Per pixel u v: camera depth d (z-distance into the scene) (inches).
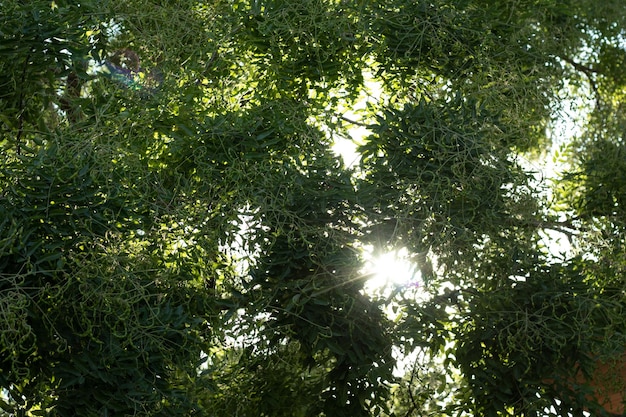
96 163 135.2
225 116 155.9
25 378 125.1
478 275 161.2
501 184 156.9
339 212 151.4
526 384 155.5
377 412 156.8
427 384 165.9
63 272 126.9
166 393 133.7
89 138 139.6
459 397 163.5
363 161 160.9
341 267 150.4
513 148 174.1
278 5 165.9
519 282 160.9
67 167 131.9
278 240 149.9
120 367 129.0
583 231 180.9
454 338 163.0
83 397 128.3
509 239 159.8
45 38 147.6
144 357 130.9
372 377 149.6
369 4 169.0
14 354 118.4
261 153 152.9
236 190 147.1
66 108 179.9
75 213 129.3
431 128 154.2
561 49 201.8
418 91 174.4
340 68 167.8
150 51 163.5
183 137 155.7
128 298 129.2
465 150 152.2
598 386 167.5
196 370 142.0
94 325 128.1
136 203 140.2
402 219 150.3
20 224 125.7
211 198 148.5
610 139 204.1
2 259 125.1
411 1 168.7
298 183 149.6
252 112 158.7
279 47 167.3
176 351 135.9
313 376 170.1
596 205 191.9
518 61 179.3
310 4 163.6
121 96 155.8
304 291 144.6
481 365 160.2
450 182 152.6
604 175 192.9
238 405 163.9
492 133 160.2
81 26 157.2
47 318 125.2
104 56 161.8
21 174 129.8
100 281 128.6
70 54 157.6
